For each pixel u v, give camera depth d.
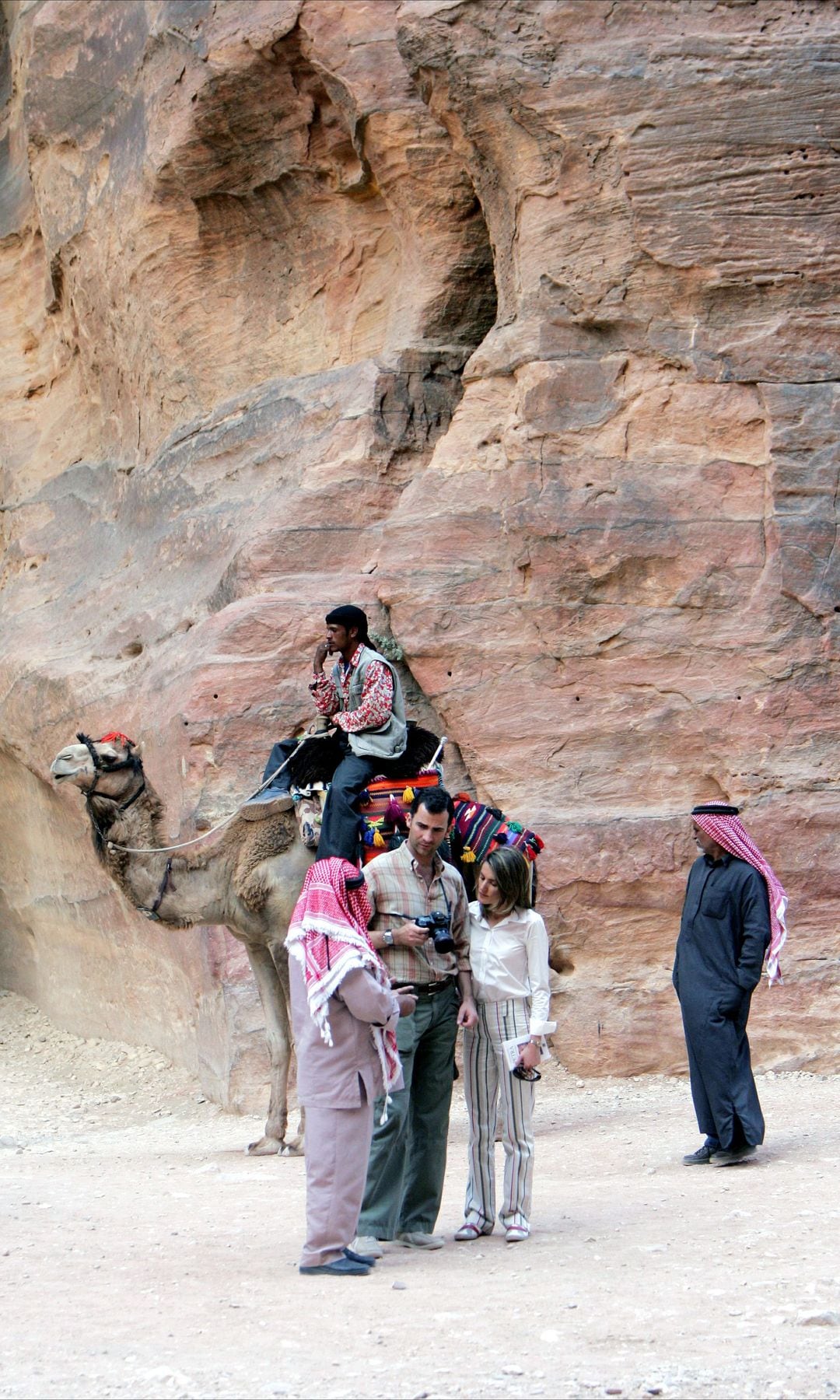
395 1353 5.08
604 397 12.73
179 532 15.09
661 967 12.02
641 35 12.62
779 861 11.99
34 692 15.45
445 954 6.87
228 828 9.95
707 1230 6.93
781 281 12.47
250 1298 5.86
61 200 17.19
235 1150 10.11
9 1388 4.76
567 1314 5.53
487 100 12.74
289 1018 10.33
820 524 12.39
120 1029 14.84
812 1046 11.74
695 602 12.44
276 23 13.99
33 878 16.94
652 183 12.43
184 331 15.90
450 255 14.05
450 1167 9.05
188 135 14.87
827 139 12.37
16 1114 12.40
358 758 9.27
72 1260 6.56
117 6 16.14
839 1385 4.67
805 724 12.24
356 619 9.52
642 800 12.28
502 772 12.41
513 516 12.65
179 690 12.65
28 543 17.77
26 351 19.38
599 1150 9.39
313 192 14.91
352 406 13.85
